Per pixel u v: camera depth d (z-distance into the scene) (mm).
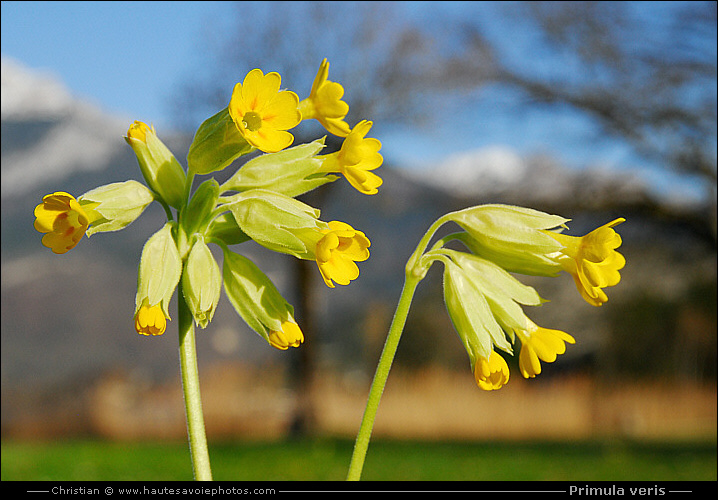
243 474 11719
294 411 18969
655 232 20344
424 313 25469
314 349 19625
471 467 12289
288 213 1499
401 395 19875
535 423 18406
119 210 1501
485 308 1675
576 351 22578
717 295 21250
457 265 1720
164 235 1487
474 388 19953
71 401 20938
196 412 1407
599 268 1698
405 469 12102
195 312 1413
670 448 14992
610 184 19594
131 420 19391
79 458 13000
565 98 18641
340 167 1639
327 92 1701
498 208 1729
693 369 21688
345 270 1501
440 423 18578
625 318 22266
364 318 27812
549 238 1671
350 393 23125
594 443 16188
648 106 18141
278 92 1493
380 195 21344
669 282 22281
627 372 22078
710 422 19094
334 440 17594
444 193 21594
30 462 12430
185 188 1546
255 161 1629
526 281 22141
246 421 18578
